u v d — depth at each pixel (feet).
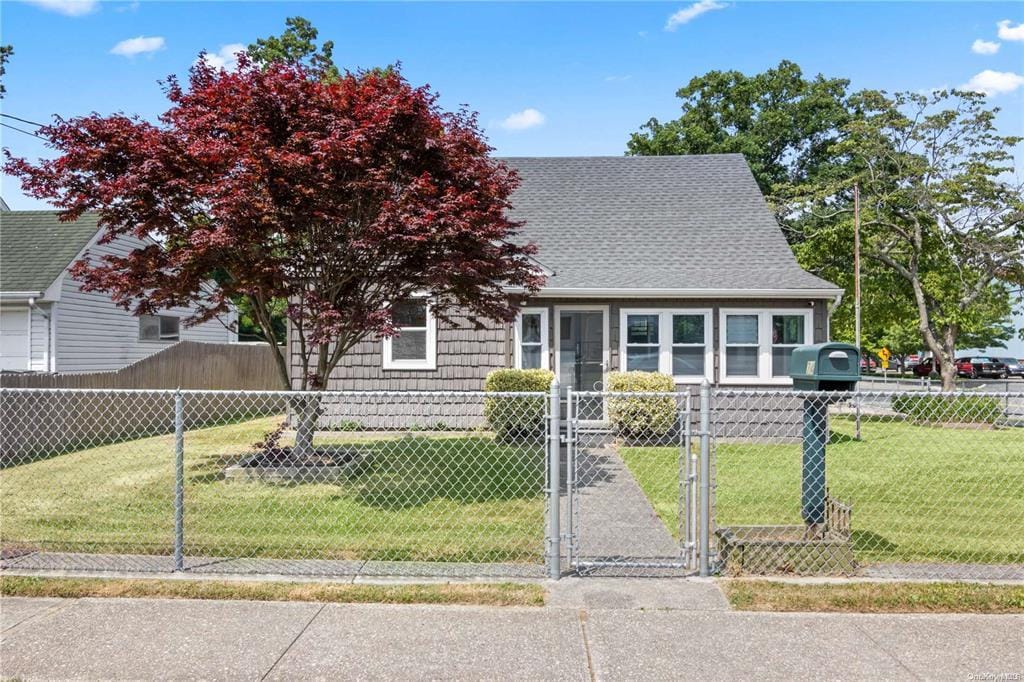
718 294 42.47
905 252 65.62
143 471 30.55
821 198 67.15
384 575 16.30
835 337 75.25
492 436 41.39
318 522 21.45
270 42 99.25
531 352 44.27
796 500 24.93
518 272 29.09
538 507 23.52
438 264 25.26
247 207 23.39
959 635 13.19
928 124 60.39
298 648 12.62
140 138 25.13
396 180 26.32
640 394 16.90
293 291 27.40
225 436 43.32
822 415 18.42
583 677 11.57
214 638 13.04
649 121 122.83
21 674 11.63
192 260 25.50
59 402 38.17
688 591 15.38
